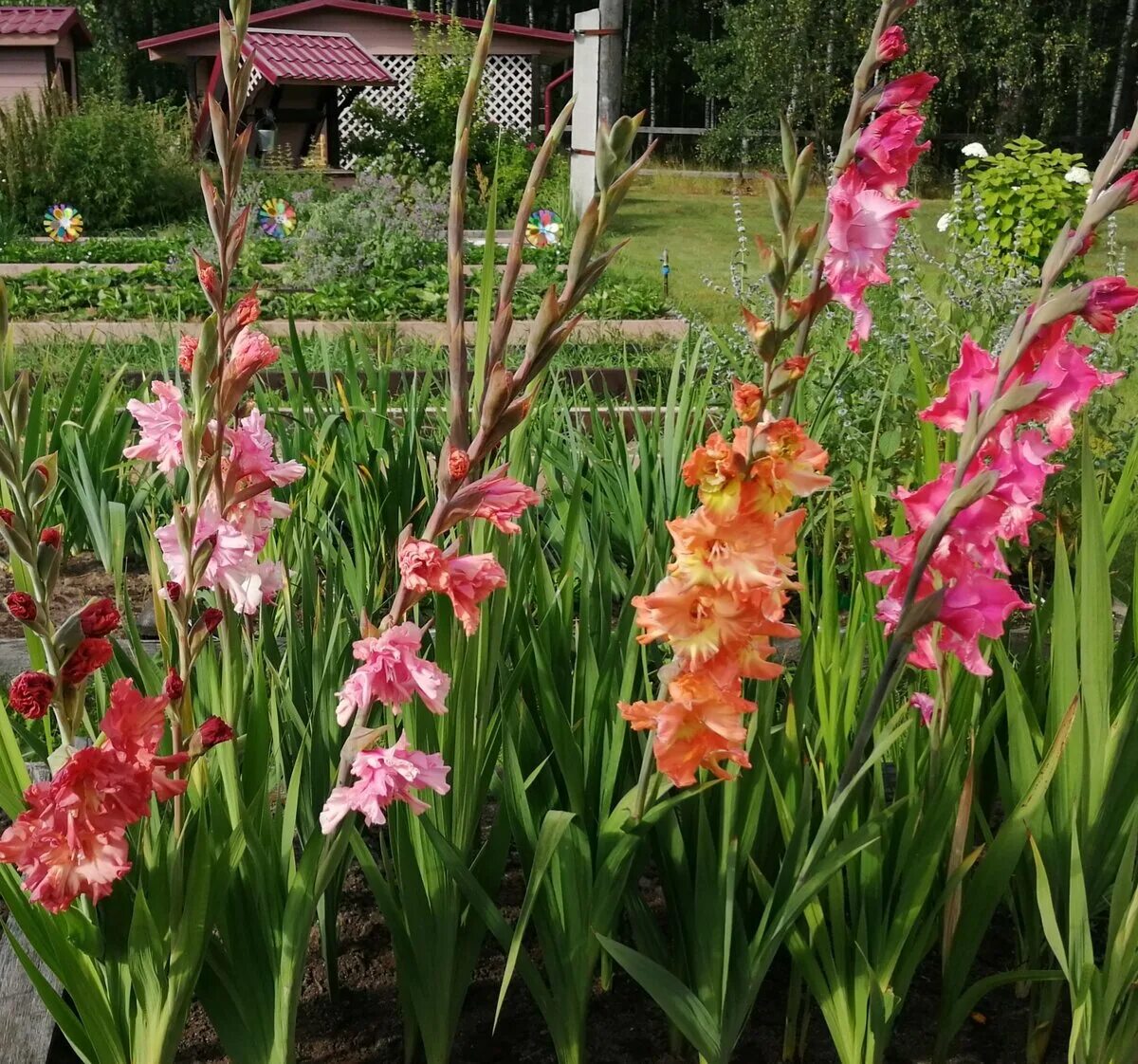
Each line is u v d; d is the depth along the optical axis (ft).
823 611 7.04
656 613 4.75
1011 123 81.05
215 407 5.13
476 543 6.27
